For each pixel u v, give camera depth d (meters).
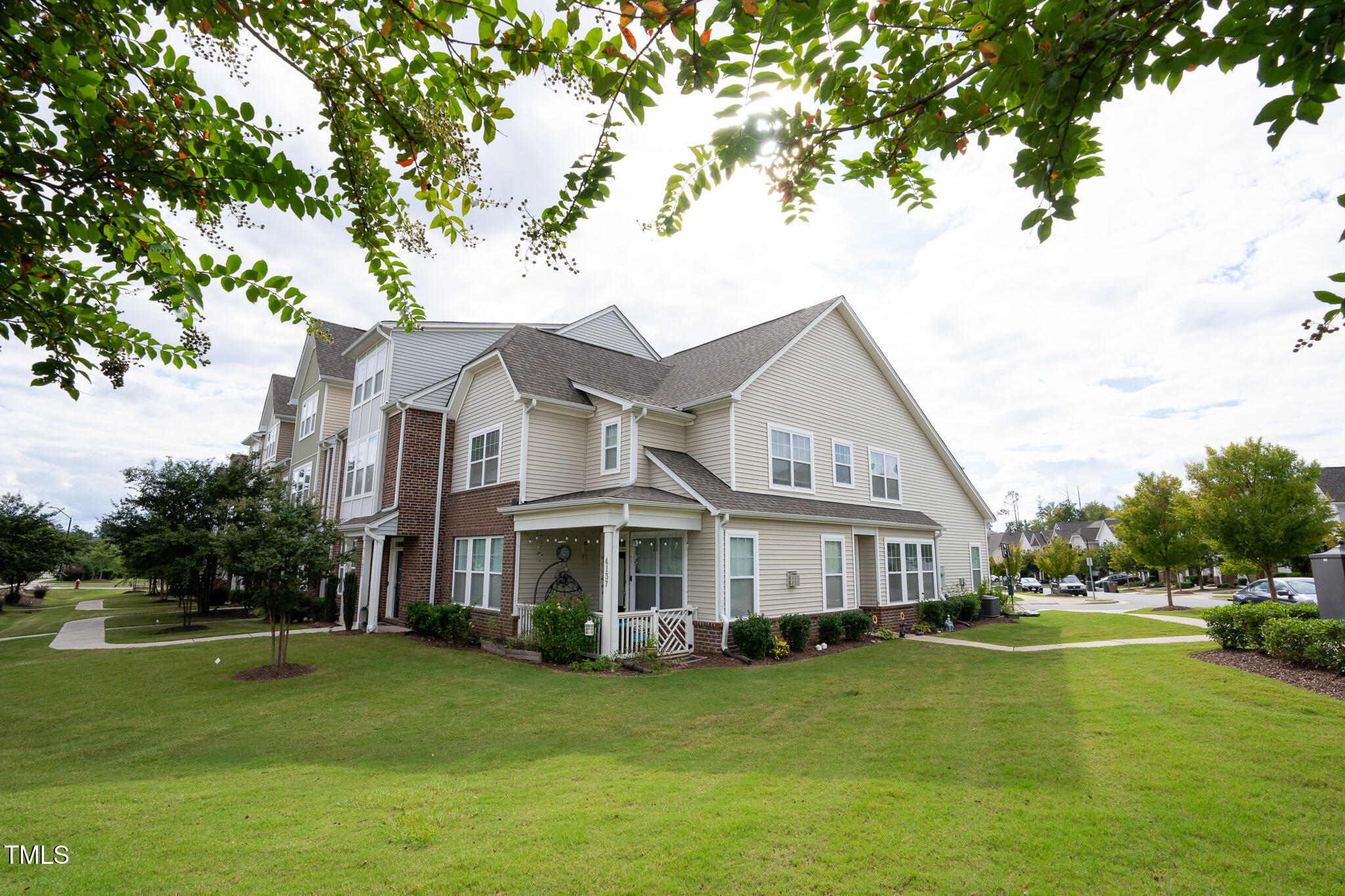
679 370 19.23
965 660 12.67
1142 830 4.67
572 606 13.35
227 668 12.14
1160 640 14.95
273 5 2.73
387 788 5.86
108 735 7.96
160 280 3.10
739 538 14.07
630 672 11.78
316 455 24.50
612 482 15.42
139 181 2.76
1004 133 2.79
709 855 4.38
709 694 9.70
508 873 4.16
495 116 3.07
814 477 17.14
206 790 5.88
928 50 2.62
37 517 26.03
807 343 17.72
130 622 21.81
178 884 4.05
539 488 15.37
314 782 6.10
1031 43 2.18
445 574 17.72
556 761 6.67
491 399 17.14
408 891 3.96
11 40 2.48
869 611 17.03
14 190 2.70
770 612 14.38
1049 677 10.51
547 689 10.24
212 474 21.75
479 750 7.18
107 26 2.68
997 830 4.73
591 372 17.72
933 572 20.08
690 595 13.95
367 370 21.16
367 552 17.84
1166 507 29.80
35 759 7.10
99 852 4.51
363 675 11.44
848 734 7.45
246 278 3.24
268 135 2.95
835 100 2.88
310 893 3.94
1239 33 1.98
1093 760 6.18
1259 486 23.91
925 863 4.27
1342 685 8.76
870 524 17.30
